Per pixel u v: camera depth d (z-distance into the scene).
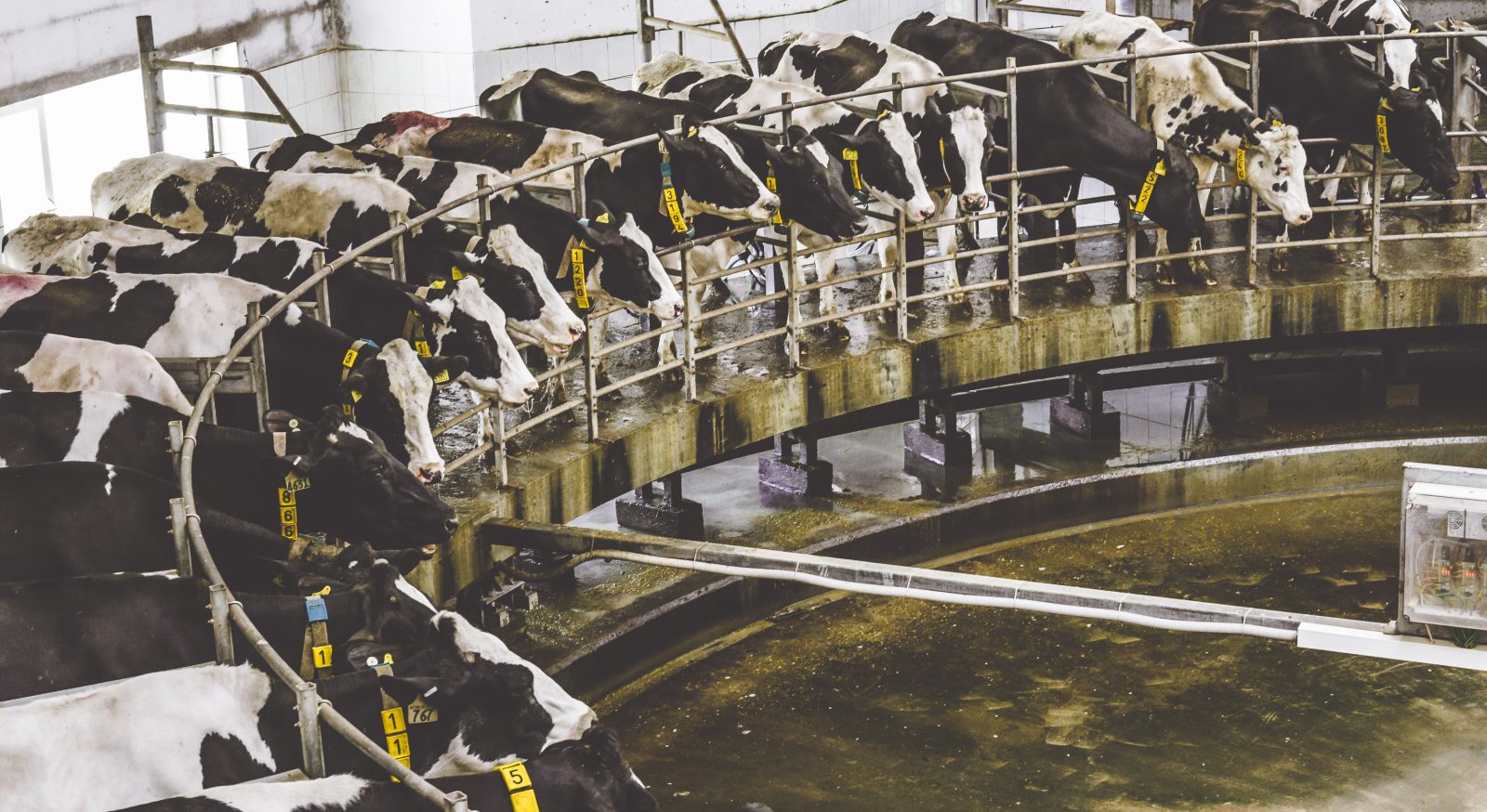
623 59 13.34
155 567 5.73
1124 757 7.38
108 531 5.66
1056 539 9.92
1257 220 11.85
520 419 8.64
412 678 4.89
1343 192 12.79
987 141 9.76
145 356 6.70
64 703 4.52
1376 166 10.49
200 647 5.09
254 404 7.18
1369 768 7.22
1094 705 7.85
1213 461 10.34
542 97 10.41
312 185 8.48
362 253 7.31
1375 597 8.87
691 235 9.25
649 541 6.95
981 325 9.97
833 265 9.85
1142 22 11.25
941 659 8.40
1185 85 10.57
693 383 8.82
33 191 10.75
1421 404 11.27
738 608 8.90
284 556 5.95
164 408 6.35
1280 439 10.69
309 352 6.97
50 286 7.24
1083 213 16.03
